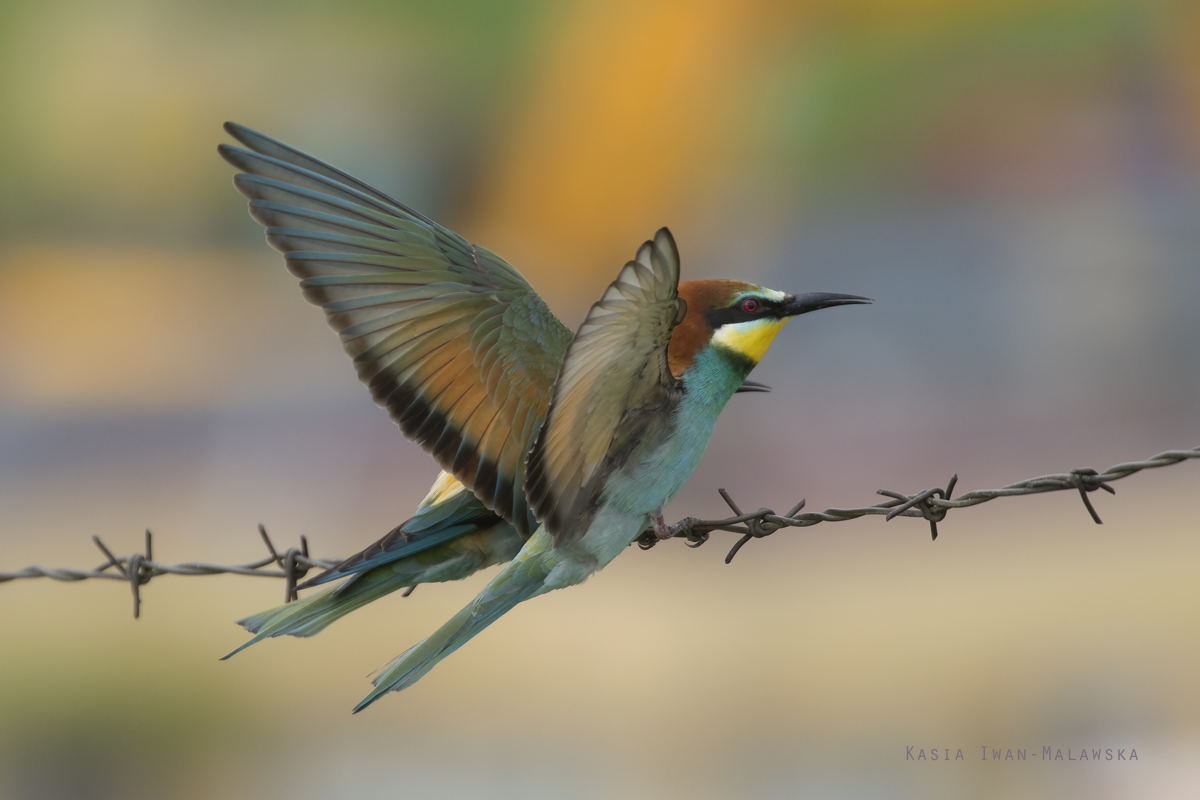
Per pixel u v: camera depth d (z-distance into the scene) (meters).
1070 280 19.64
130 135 25.16
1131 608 11.21
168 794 10.70
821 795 10.03
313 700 11.26
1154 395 18.23
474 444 4.43
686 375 4.53
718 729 10.48
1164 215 20.25
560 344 4.46
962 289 19.83
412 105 24.31
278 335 21.59
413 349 4.41
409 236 4.46
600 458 4.20
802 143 22.67
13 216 24.73
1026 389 18.45
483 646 11.89
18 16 24.72
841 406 17.72
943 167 21.86
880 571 12.95
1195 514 13.63
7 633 12.12
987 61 21.94
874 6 22.06
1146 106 21.19
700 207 22.88
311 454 16.83
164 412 18.88
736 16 22.42
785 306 4.72
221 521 16.08
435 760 10.61
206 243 24.73
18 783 10.72
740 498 15.89
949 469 16.33
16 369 20.98
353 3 24.27
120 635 12.06
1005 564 12.72
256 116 25.12
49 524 16.11
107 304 23.02
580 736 10.66
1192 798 9.12
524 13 23.38
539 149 23.42
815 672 10.98
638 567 13.71
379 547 4.59
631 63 22.67
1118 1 21.16
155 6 24.97
